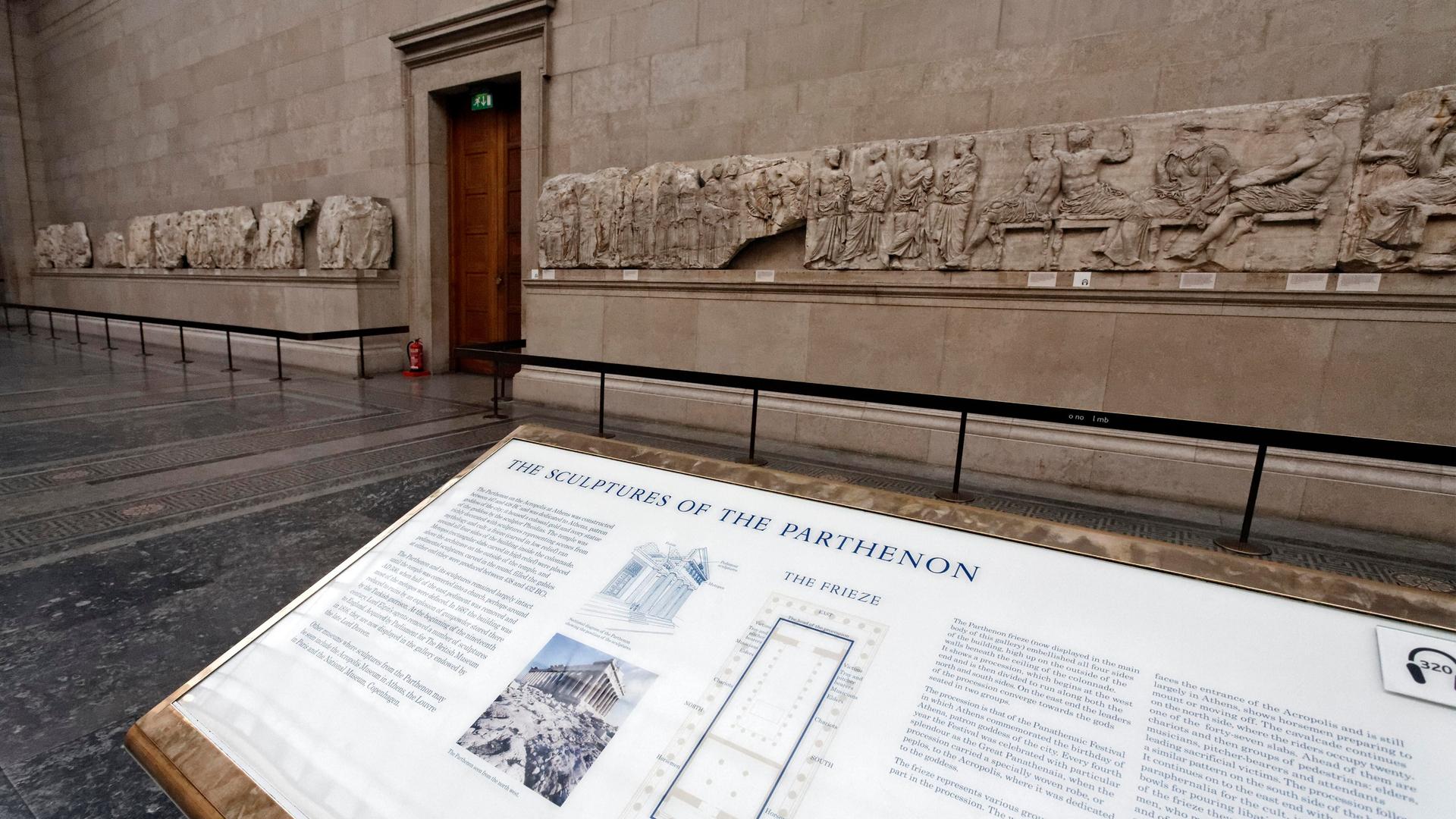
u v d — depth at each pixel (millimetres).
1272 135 4164
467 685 1354
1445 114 3754
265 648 1525
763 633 1335
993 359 5148
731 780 1113
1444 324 3877
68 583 2914
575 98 7449
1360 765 995
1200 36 4496
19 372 8828
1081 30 4863
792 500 1625
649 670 1309
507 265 9133
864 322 5637
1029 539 1397
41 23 15344
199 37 11773
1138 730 1085
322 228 9523
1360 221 4000
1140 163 4531
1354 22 4090
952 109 5379
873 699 1188
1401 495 3963
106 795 1750
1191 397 4527
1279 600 1202
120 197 14102
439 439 5613
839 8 5809
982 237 5090
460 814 1146
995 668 1201
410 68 9008
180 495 4062
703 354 6488
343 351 9320
